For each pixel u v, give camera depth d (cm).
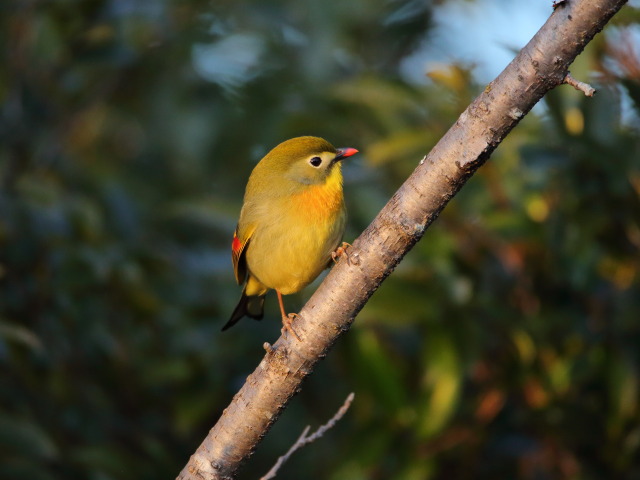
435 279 1013
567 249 971
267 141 1342
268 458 1219
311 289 1147
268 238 955
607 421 987
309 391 1223
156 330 1166
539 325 995
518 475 1055
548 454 1035
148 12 1325
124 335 1148
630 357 980
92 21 1316
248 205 988
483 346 1006
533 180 1009
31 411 1043
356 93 1133
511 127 604
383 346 1079
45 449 955
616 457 998
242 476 1213
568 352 1010
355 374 1035
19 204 1130
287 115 1246
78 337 1122
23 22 1297
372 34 1465
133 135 1464
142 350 1157
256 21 1338
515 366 1025
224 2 1361
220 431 693
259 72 1381
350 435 1047
